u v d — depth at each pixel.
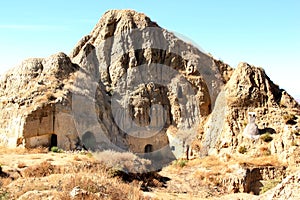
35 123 46.78
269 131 55.53
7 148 45.72
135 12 75.62
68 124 48.22
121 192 23.98
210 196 38.16
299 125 55.34
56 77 54.81
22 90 53.78
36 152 43.12
